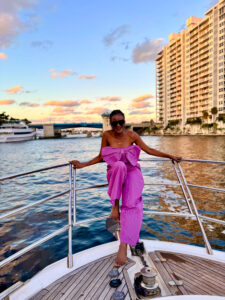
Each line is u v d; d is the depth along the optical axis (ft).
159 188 28.40
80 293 4.82
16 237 14.44
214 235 15.05
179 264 5.83
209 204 21.83
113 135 6.42
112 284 4.97
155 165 53.01
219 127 293.02
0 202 26.25
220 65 293.64
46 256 12.13
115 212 5.82
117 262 5.63
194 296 4.22
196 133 348.38
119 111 6.16
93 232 15.79
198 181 35.63
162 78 453.17
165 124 442.09
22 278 9.97
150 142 195.00
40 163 74.74
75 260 6.02
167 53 428.15
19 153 119.65
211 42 307.78
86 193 27.81
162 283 5.10
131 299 4.56
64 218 18.37
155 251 6.45
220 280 5.18
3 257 12.03
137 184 5.94
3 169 63.41
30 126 421.18
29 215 19.04
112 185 5.83
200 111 346.33
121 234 5.76
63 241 14.08
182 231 15.80
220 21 288.10
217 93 301.43
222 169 45.50
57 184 35.99
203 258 6.10
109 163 6.20
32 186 34.81
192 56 353.51
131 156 6.14
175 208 20.76
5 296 4.83
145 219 18.07
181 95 388.78
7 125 301.63
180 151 102.06
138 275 5.04
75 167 7.07
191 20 358.23
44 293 4.83
